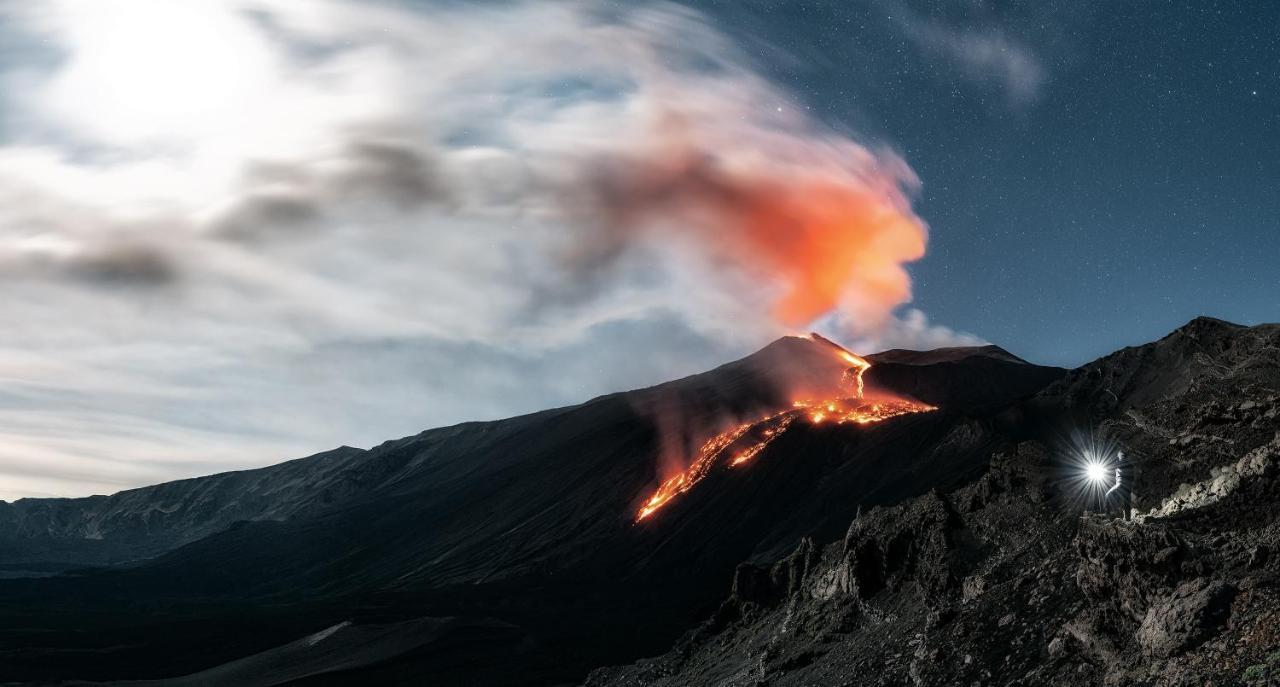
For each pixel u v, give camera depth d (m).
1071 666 22.62
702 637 52.31
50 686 98.62
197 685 97.31
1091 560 23.62
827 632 37.97
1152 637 20.11
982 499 35.94
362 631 111.31
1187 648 19.16
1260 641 17.83
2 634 121.00
